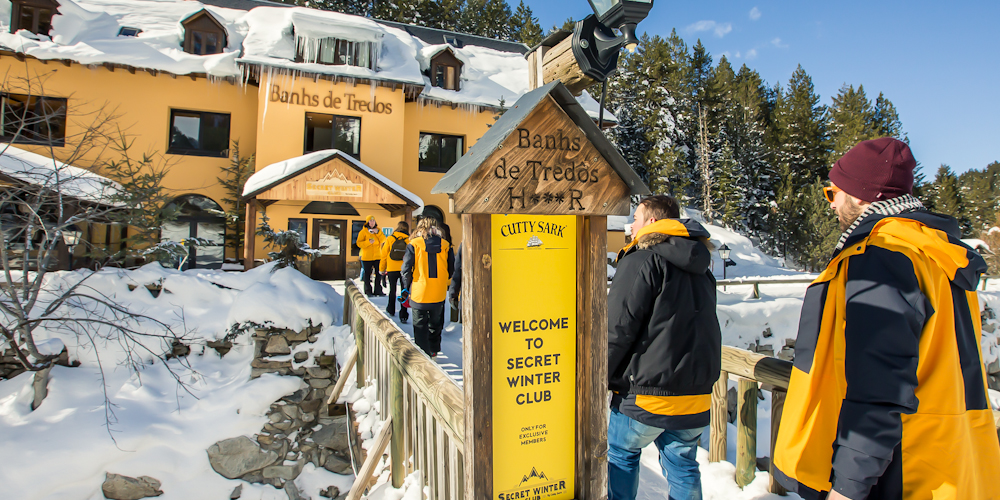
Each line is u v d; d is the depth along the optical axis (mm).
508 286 1570
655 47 40469
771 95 49906
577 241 1689
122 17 16797
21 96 14250
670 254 1917
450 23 35000
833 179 1522
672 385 1915
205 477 6812
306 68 15922
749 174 38781
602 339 1675
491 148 1433
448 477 2430
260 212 15375
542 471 1640
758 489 2625
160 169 15312
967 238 39500
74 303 7438
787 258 34875
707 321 1979
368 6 32531
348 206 15344
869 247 1296
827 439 1346
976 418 1273
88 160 14617
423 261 5379
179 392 7391
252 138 16453
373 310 5527
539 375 1627
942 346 1223
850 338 1231
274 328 7621
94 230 12172
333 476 7238
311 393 7520
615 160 1613
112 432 6605
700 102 39188
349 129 16891
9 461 6105
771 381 2451
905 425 1228
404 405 3453
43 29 15242
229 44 16828
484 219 1517
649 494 2725
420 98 18109
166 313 8117
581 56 1460
